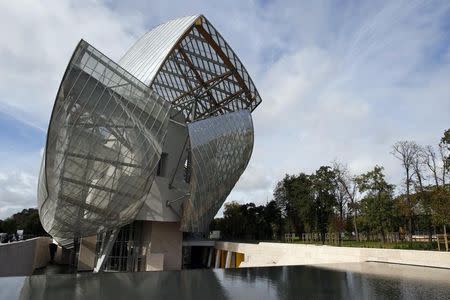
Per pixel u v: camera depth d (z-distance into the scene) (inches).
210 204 1550.2
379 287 491.8
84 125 868.0
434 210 1125.1
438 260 752.3
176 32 1407.5
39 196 1299.2
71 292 418.9
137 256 1432.1
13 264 1085.1
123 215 1111.6
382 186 1444.4
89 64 866.1
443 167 1149.7
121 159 954.7
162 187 1440.7
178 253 1470.2
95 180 944.9
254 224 2810.0
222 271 652.7
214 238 2417.6
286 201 2516.0
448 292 457.7
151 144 1011.9
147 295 413.7
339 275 613.0
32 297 387.5
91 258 1374.3
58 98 821.2
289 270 684.1
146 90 984.9
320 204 2055.9
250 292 445.1
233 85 1711.4
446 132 1075.3
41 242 1596.9
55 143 863.7
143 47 1603.1
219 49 1497.3
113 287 458.0
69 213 998.4
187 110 1894.7
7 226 2817.4
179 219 1471.5
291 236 2511.1
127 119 941.8
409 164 1343.5
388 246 1266.0
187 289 456.4
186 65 1589.6
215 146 1480.1
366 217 1488.7
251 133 1660.9
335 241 1760.6
